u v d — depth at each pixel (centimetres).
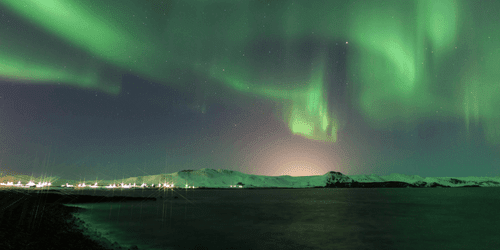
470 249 1936
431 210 4872
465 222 3294
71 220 2819
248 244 1975
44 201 4856
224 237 2231
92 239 1923
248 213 4281
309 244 2002
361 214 4178
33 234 1681
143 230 2508
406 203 6900
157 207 5306
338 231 2578
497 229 2762
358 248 1894
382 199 9012
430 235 2416
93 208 4722
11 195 4809
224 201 7750
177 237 2195
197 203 6750
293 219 3534
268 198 9731
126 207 5162
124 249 1691
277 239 2172
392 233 2502
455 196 11131
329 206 5862
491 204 6469
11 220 2055
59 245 1521
